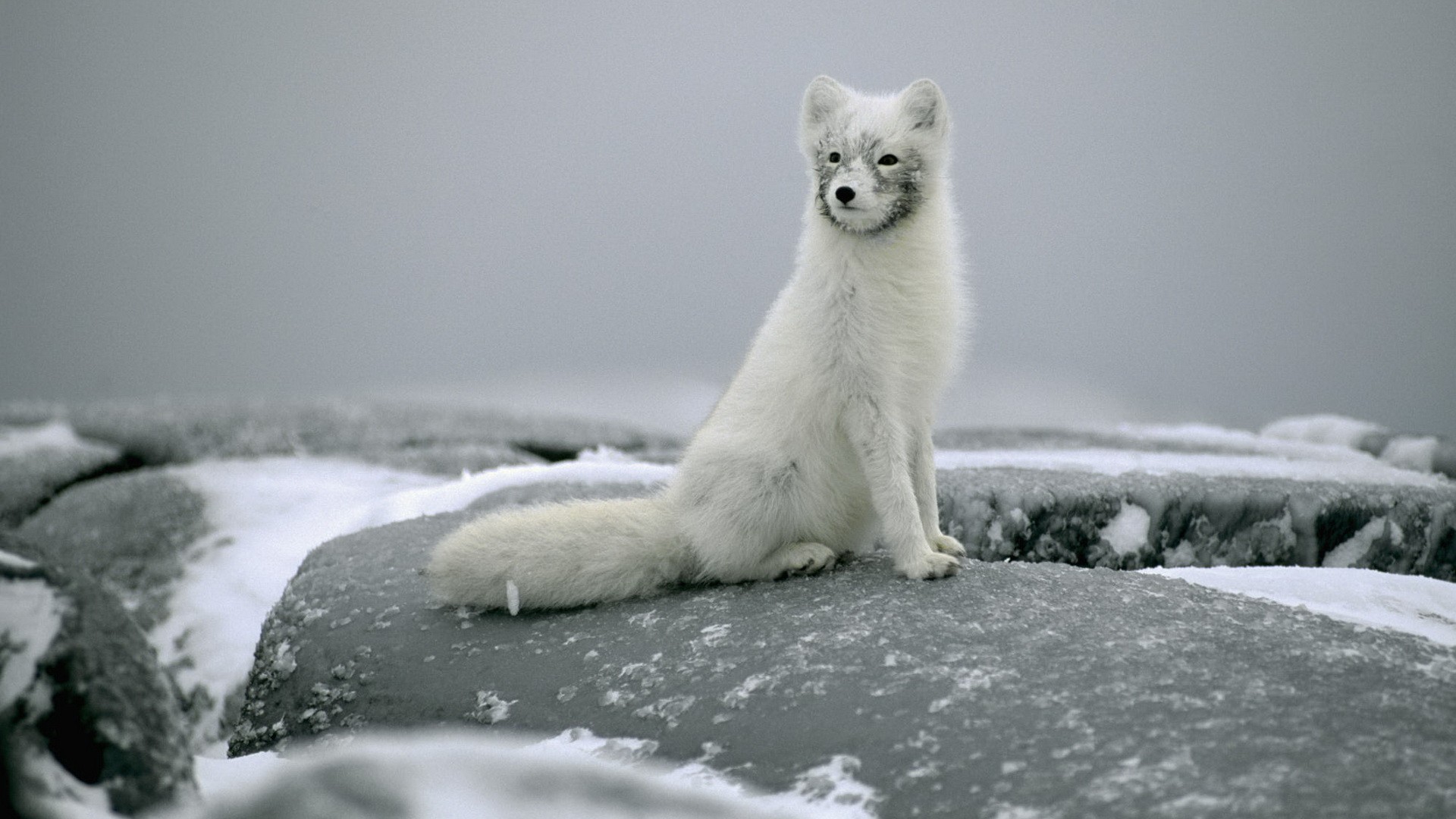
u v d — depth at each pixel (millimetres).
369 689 9102
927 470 9797
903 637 7883
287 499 15992
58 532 15648
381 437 21125
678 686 7879
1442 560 13031
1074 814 5887
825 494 9656
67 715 5766
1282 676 6918
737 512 9406
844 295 9344
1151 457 14984
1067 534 12406
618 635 8766
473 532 9609
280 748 9172
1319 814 5496
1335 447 17719
